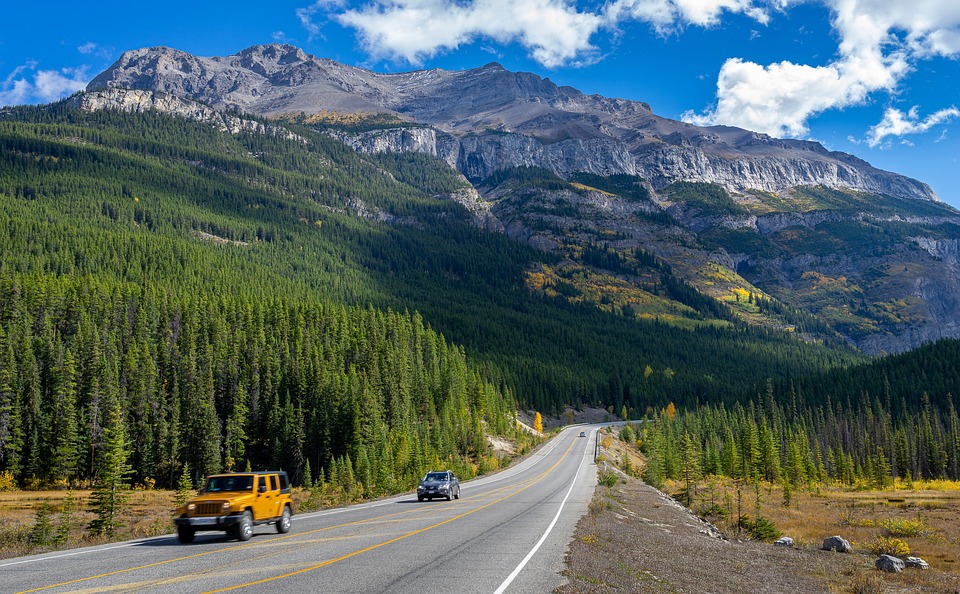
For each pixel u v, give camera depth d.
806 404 193.75
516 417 174.50
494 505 38.25
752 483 98.62
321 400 108.25
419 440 95.75
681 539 30.70
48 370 107.12
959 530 48.66
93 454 97.75
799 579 23.38
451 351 167.62
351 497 53.53
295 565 16.20
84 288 142.12
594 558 19.19
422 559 17.44
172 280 192.88
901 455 133.75
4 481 89.38
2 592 12.76
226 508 21.70
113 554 18.42
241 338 131.38
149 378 107.81
